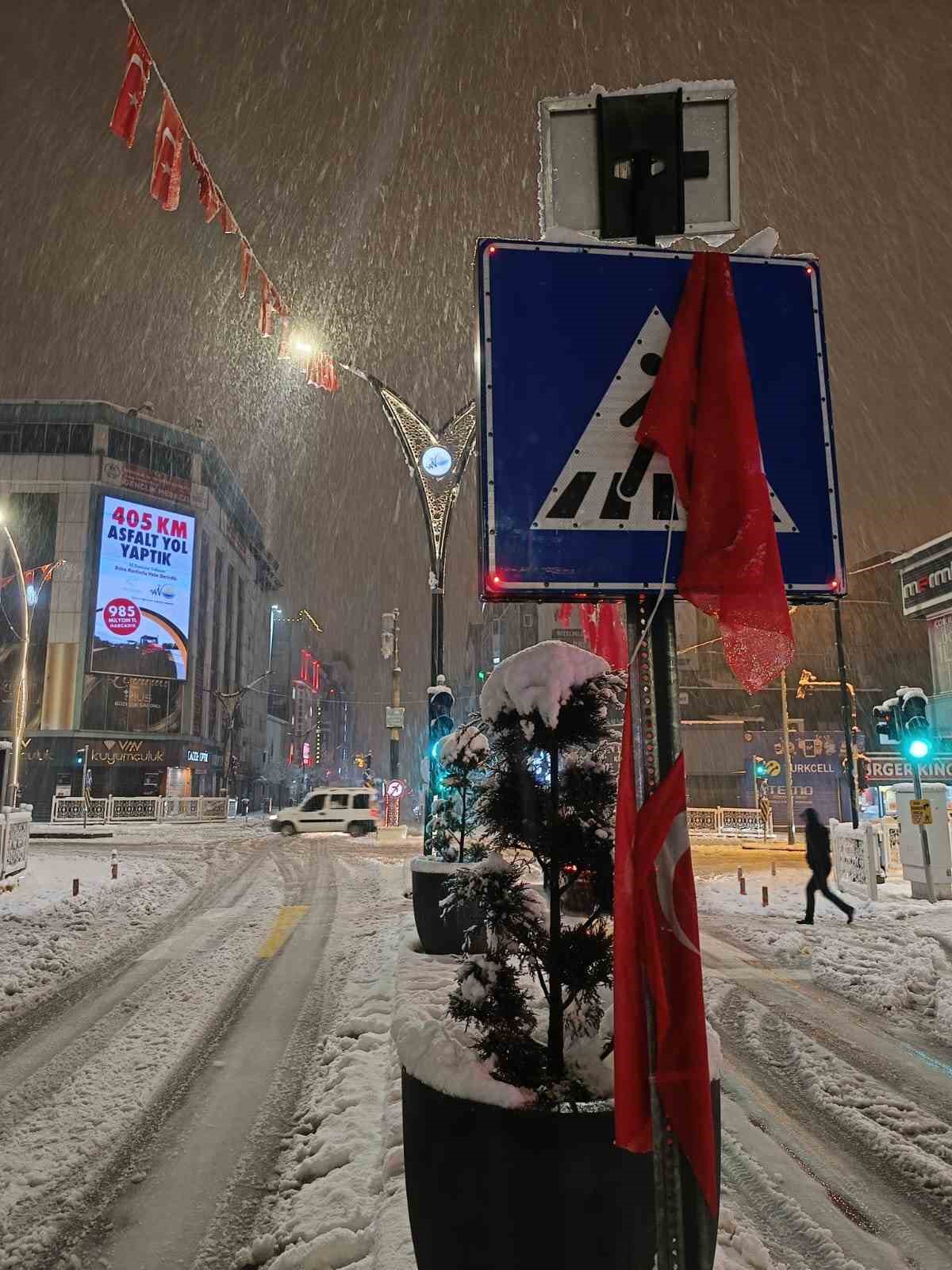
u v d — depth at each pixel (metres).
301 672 102.31
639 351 2.56
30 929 11.23
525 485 2.44
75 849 25.78
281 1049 6.30
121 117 6.75
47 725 49.59
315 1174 4.17
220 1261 3.52
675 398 2.44
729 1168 4.42
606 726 3.12
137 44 6.88
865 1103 5.35
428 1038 2.92
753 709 50.06
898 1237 3.72
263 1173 4.30
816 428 2.59
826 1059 6.26
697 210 2.86
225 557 67.12
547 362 2.52
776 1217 3.89
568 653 3.20
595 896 3.12
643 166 2.87
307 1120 4.90
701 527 2.35
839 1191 4.16
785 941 10.89
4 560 51.06
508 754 3.21
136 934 11.18
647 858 2.21
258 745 82.31
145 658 53.25
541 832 3.09
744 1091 5.64
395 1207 3.60
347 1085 5.21
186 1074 5.79
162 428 56.50
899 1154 4.57
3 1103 5.28
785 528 2.51
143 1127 4.89
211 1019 7.14
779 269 2.66
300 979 8.55
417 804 52.72
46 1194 4.09
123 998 7.89
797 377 2.61
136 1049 6.33
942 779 38.16
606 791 3.09
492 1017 2.95
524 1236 2.44
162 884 16.48
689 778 44.34
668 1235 2.06
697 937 2.21
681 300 2.61
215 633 64.69
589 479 2.46
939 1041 6.77
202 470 58.97
